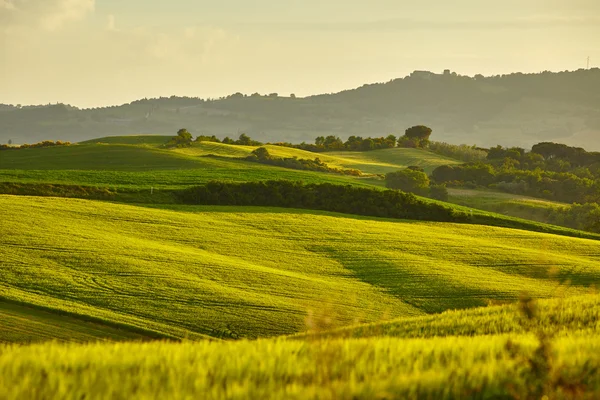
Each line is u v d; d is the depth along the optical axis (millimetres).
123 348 20344
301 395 15141
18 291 73938
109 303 73688
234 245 115625
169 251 103750
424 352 19922
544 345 18016
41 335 57531
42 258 89938
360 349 19422
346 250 118125
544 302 42188
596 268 115000
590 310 37562
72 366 17391
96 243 102188
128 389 15492
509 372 17516
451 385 16438
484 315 41031
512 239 139625
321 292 88250
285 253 113125
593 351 20797
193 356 19047
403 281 98500
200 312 73562
